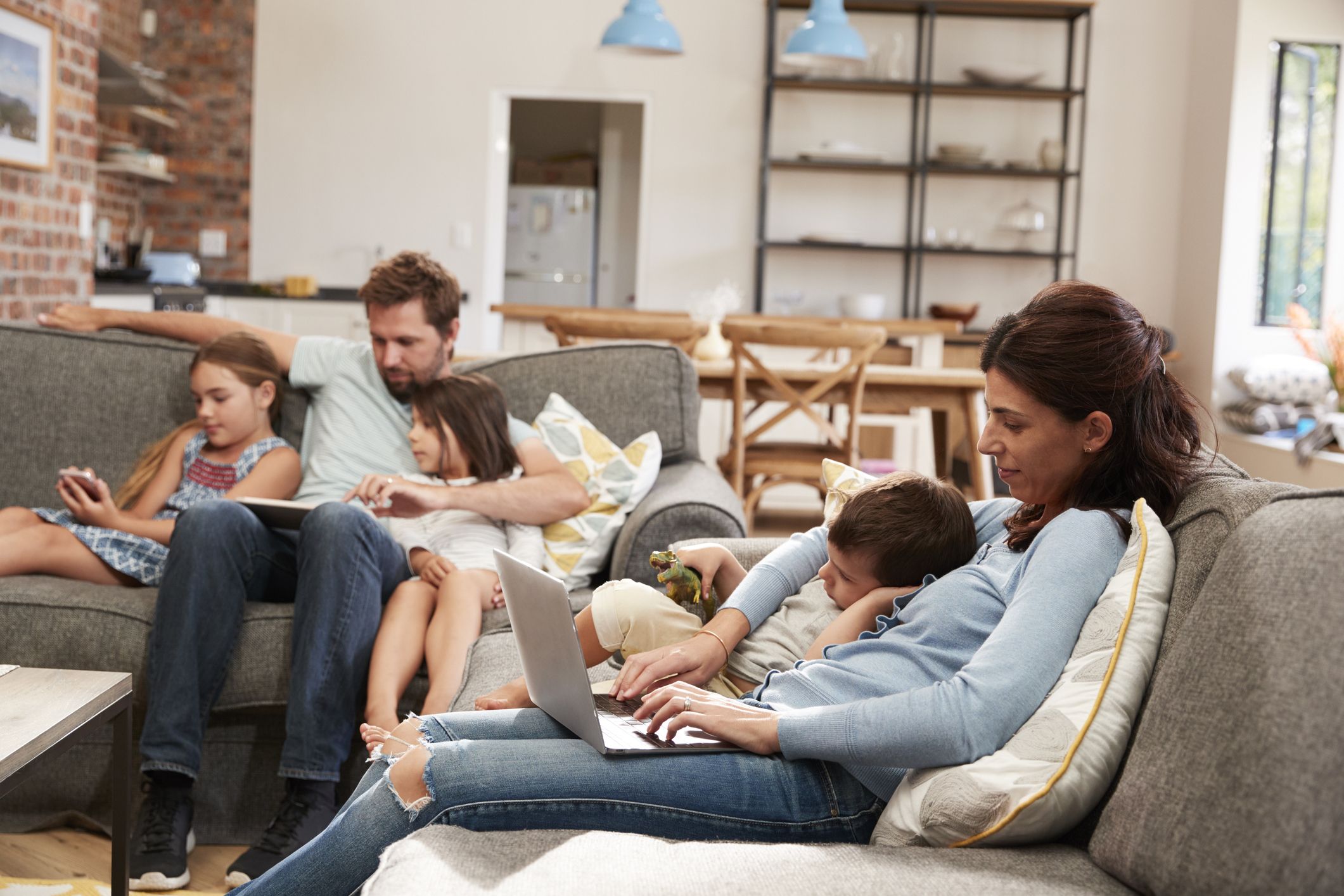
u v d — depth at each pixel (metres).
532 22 6.77
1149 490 1.29
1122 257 6.89
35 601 1.91
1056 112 6.84
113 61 5.11
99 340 2.51
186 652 1.80
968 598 1.28
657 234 6.89
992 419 1.32
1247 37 6.23
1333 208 6.35
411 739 1.38
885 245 6.89
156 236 6.86
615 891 0.98
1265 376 6.12
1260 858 0.85
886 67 6.73
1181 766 0.96
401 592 1.97
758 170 6.84
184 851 1.77
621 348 2.57
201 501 1.97
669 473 2.44
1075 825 1.07
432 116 6.81
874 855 1.04
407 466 2.37
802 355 5.05
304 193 6.84
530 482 2.18
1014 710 1.11
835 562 1.47
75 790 1.94
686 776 1.18
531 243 8.73
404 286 2.30
